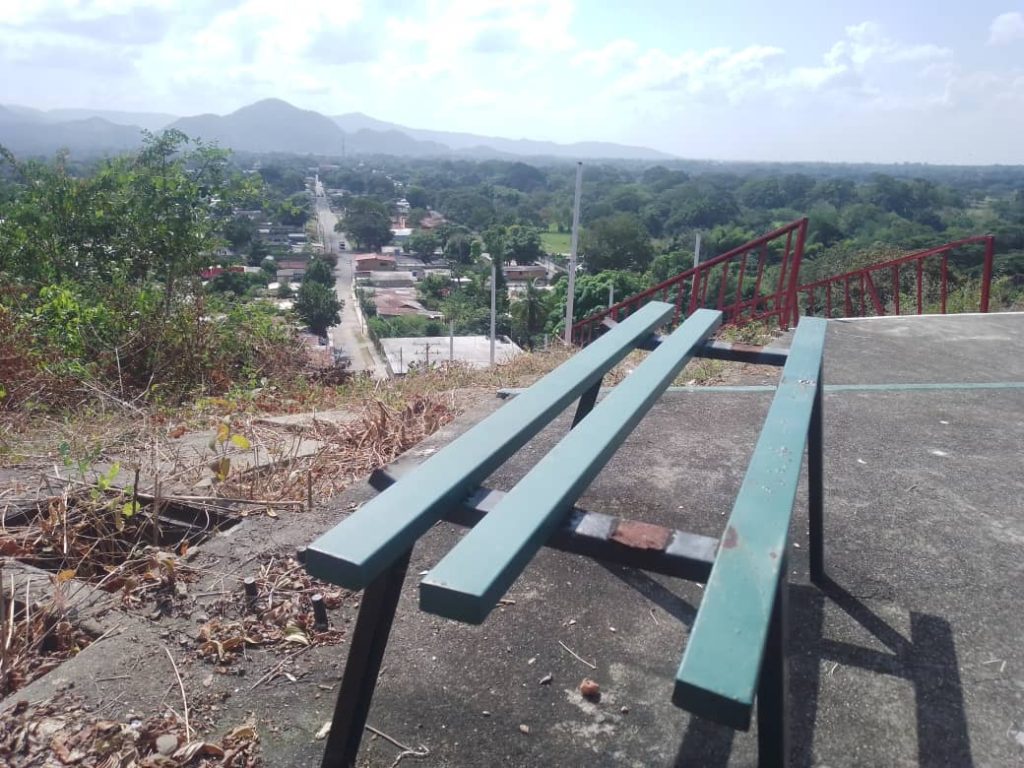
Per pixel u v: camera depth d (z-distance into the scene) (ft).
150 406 15.84
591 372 6.78
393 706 6.11
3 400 15.05
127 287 23.15
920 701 6.20
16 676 6.42
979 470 10.40
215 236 31.91
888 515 9.11
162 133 31.96
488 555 3.92
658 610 7.31
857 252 55.16
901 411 12.66
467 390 15.06
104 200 29.60
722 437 11.29
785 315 20.43
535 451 10.91
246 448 10.44
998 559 8.23
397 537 4.16
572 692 6.28
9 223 28.84
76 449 11.60
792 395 6.47
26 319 18.74
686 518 8.97
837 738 5.81
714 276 62.69
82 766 5.37
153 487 9.95
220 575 7.64
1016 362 15.84
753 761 5.62
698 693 3.28
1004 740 5.82
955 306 34.04
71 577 7.54
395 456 11.30
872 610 7.35
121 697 5.98
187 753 5.49
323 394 17.22
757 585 3.92
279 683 6.25
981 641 6.95
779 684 4.11
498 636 6.91
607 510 9.10
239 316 22.02
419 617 7.14
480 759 5.64
